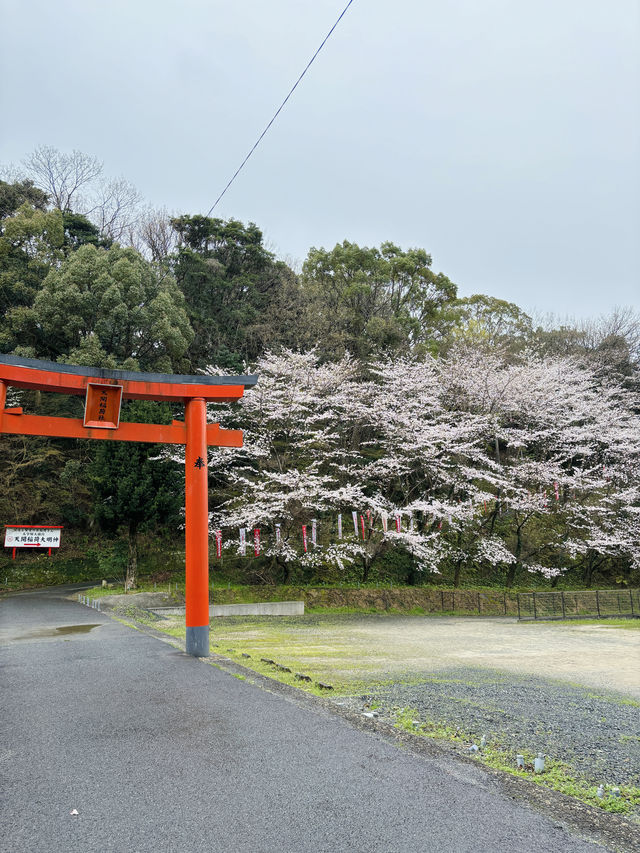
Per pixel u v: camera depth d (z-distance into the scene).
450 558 26.30
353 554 24.59
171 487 21.80
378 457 28.09
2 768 4.29
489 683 8.93
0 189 31.12
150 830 3.37
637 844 3.38
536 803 3.93
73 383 9.57
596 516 28.03
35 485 26.81
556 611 23.05
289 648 11.98
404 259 36.50
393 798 3.88
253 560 24.28
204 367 30.47
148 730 5.19
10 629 12.59
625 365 35.69
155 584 21.59
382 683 8.33
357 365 28.27
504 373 29.22
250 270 35.81
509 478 27.09
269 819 3.53
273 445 24.86
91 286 25.92
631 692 8.91
